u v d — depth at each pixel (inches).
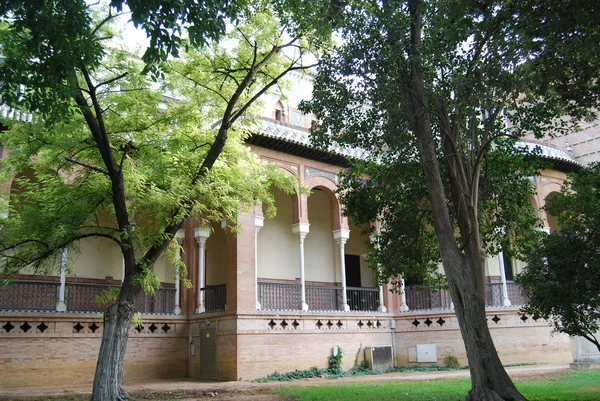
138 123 490.9
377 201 521.3
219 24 340.2
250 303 674.8
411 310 823.7
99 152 488.7
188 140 538.0
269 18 521.3
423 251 526.6
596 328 410.9
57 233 430.9
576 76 381.7
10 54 341.1
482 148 401.7
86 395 507.5
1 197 530.6
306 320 722.8
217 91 552.7
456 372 702.5
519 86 359.6
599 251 384.2
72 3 325.4
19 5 297.7
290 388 537.0
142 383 636.7
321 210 924.6
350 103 444.5
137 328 689.0
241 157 552.4
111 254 748.0
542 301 400.2
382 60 403.2
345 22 413.1
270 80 576.4
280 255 847.7
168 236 471.5
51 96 349.1
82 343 632.4
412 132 469.4
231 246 692.1
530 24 337.4
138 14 302.8
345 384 573.6
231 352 656.4
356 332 770.2
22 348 590.6
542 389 469.7
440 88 434.0
